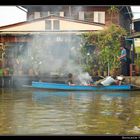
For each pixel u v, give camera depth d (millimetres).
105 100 20844
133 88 25875
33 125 12367
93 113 15469
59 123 12773
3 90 26953
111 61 27609
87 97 22562
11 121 13039
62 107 17469
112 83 25688
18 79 28062
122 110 16391
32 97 21969
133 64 27500
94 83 25797
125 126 12031
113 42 27922
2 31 29562
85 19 30688
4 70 28344
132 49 28062
